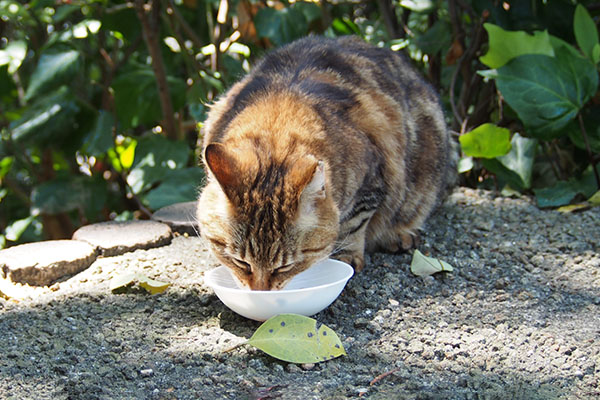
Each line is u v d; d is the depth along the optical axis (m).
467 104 1.40
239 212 0.82
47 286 0.96
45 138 1.37
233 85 1.05
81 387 0.75
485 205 1.21
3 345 0.82
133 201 1.56
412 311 0.89
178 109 1.44
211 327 0.86
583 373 0.79
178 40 1.38
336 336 0.80
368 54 1.08
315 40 1.10
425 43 1.41
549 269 1.00
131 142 1.49
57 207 1.39
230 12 1.51
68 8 1.33
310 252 0.85
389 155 0.99
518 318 0.88
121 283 0.92
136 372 0.78
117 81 1.41
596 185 1.25
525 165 1.22
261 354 0.81
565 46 1.19
